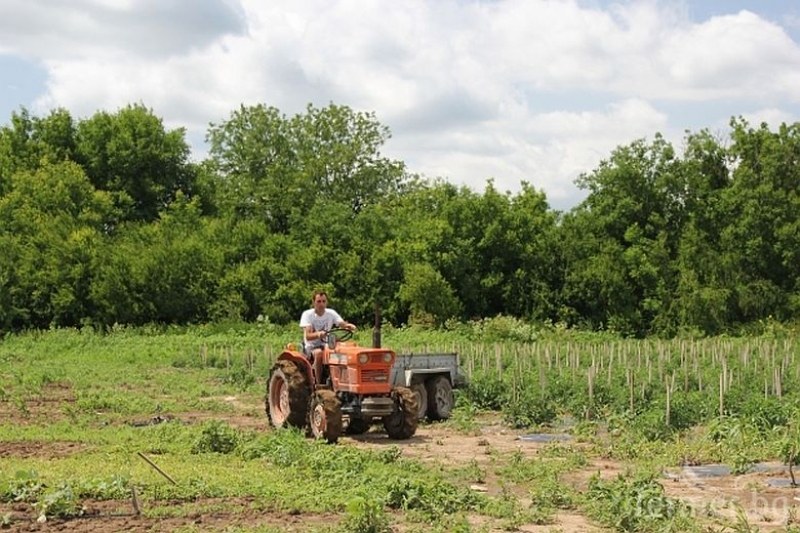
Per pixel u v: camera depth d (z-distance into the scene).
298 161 67.69
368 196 69.00
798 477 13.82
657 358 30.47
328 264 49.41
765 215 55.50
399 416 17.16
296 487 12.07
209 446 15.28
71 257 45.31
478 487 13.05
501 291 51.91
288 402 16.91
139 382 26.55
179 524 10.32
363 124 69.56
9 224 47.78
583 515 11.19
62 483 11.23
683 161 57.38
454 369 20.27
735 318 54.56
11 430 16.92
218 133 67.62
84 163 55.53
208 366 32.12
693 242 54.78
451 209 52.25
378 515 9.98
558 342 38.47
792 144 59.62
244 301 47.75
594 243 53.41
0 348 36.91
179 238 48.97
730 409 19.56
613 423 18.36
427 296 48.03
